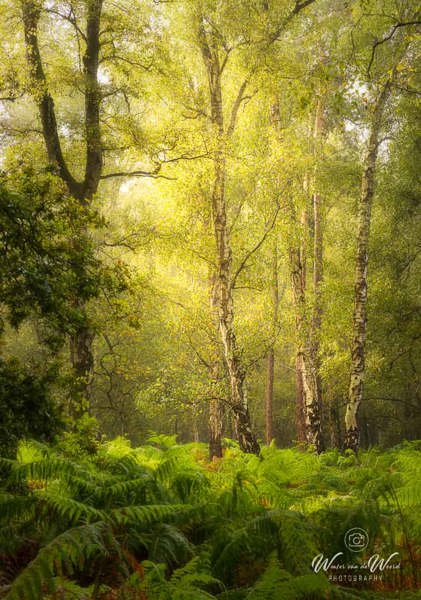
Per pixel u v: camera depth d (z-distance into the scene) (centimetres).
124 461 711
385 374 2430
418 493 656
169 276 2142
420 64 1700
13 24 1455
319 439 1875
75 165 1638
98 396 3038
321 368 2202
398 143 2344
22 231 709
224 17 1611
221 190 1659
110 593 463
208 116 1747
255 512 638
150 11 1527
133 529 555
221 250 1642
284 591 444
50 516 570
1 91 1429
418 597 491
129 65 1559
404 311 2291
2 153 1512
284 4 1648
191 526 612
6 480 621
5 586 432
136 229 1602
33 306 731
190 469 737
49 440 751
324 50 1880
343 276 2509
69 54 1552
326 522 585
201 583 488
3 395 696
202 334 1908
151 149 1526
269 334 1798
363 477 918
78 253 780
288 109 2317
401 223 2503
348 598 458
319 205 2488
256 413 4200
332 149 2558
